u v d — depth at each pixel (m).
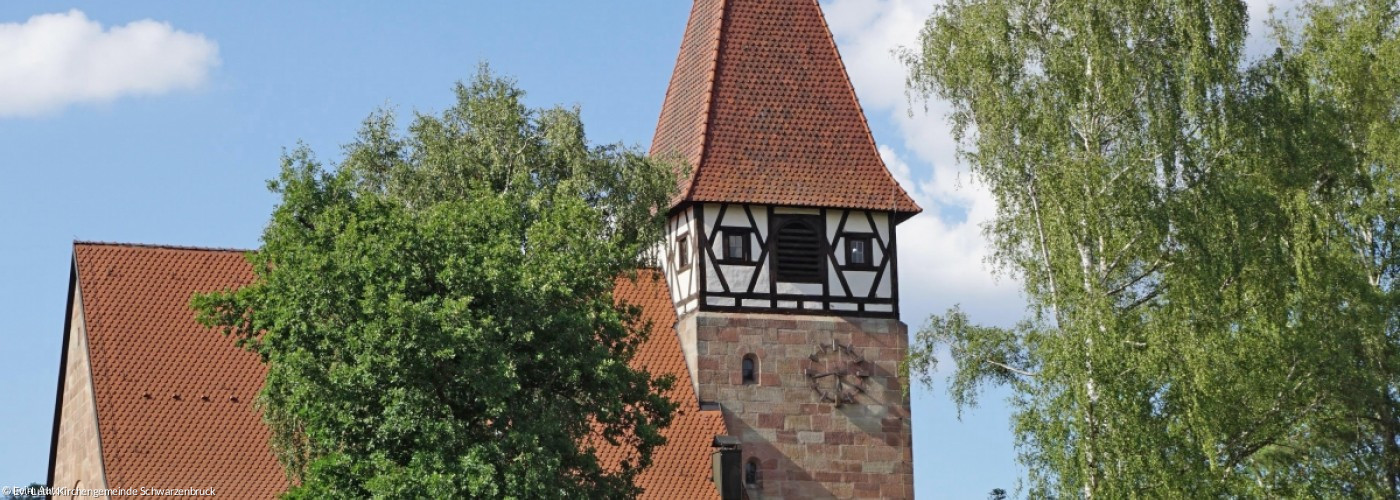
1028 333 43.62
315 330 38.06
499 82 50.50
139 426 45.94
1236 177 44.53
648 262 50.03
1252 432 44.75
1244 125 45.31
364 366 36.50
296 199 40.44
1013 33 45.16
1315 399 46.91
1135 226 43.28
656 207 51.00
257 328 39.59
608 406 39.19
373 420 37.12
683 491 47.84
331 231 39.44
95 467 45.94
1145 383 41.44
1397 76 52.06
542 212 41.41
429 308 36.78
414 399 36.59
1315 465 48.19
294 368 37.28
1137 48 44.97
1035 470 41.91
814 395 50.44
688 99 53.44
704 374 49.81
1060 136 43.81
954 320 44.69
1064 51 44.50
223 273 51.22
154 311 49.31
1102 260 43.91
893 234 51.78
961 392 44.00
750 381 50.19
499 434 37.88
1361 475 48.78
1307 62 53.25
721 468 47.94
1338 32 54.41
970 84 44.53
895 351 51.25
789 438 50.06
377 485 35.78
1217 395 42.06
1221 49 45.09
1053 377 41.56
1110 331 41.62
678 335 51.69
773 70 52.59
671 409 40.75
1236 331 44.94
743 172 50.97
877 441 50.72
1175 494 40.66
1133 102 44.62
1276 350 44.62
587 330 38.56
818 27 53.56
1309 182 47.78
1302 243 46.62
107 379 46.97
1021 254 44.12
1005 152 43.91
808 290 50.91
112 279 49.88
